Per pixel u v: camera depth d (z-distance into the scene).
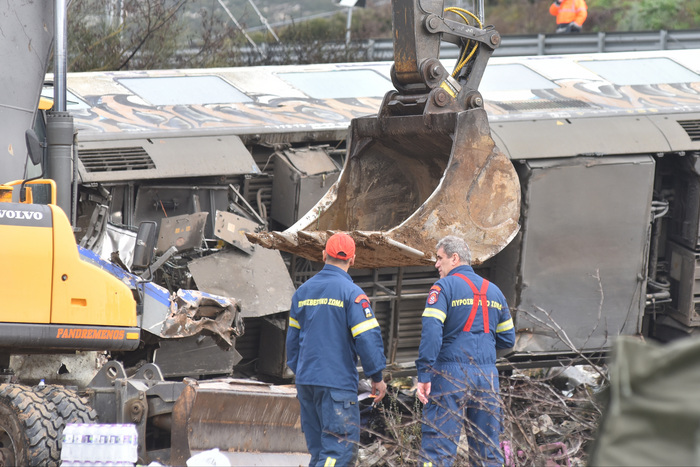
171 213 19.77
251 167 20.11
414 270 21.00
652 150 21.44
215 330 17.02
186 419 13.31
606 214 21.09
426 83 15.06
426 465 12.67
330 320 12.61
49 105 16.92
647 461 6.20
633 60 26.92
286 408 14.33
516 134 21.02
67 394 13.27
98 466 11.58
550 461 11.98
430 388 13.11
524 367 21.34
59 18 14.68
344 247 12.93
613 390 6.46
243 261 19.08
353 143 16.50
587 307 21.12
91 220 17.75
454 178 14.73
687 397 6.17
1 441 12.95
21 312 12.86
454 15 20.20
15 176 14.88
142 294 15.58
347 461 12.41
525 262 20.64
